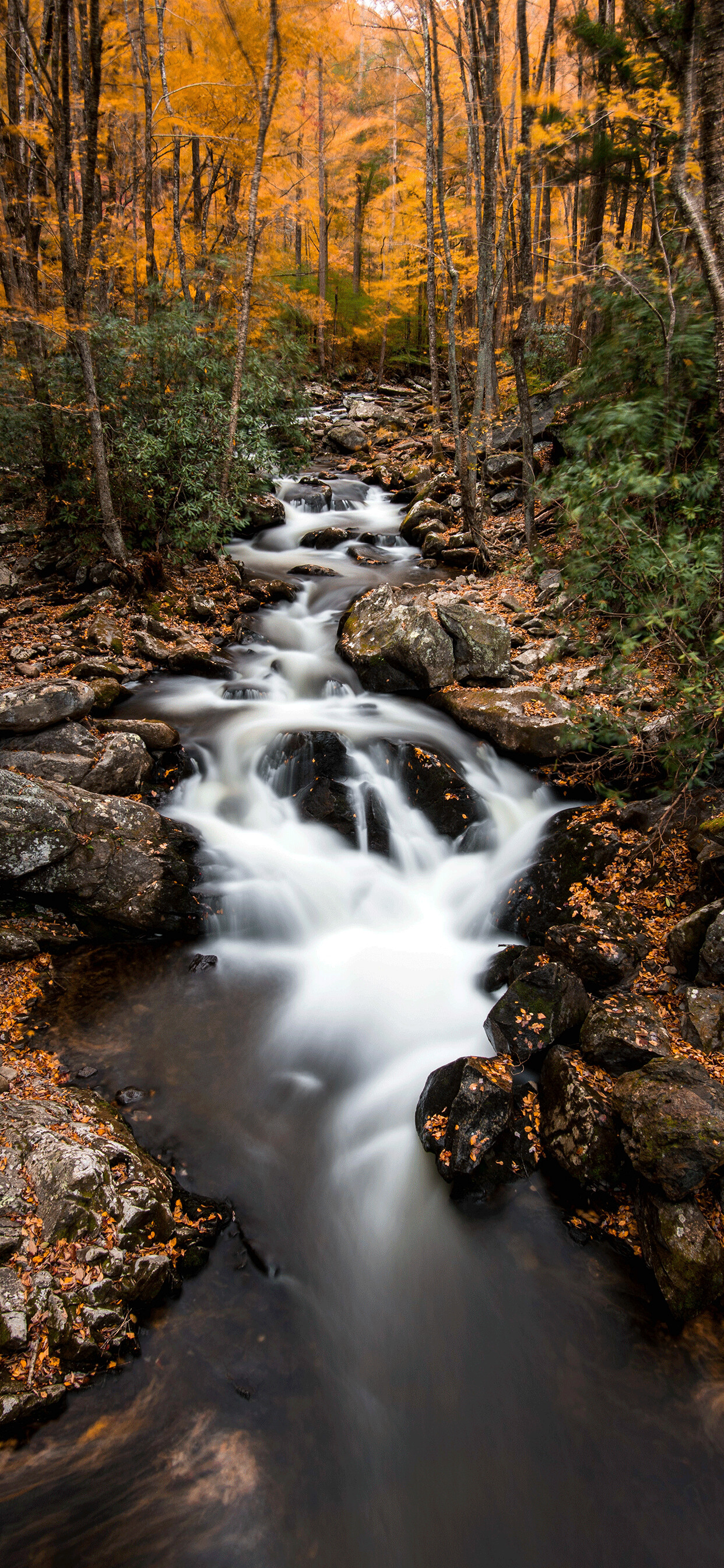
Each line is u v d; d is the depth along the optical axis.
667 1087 3.82
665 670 6.98
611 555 5.64
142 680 8.79
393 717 7.93
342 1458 2.99
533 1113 4.24
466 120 17.09
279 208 16.33
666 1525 2.81
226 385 11.93
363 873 6.59
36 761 6.33
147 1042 4.88
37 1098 4.19
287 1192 4.04
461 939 6.00
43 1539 2.62
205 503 10.77
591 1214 3.86
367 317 29.50
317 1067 4.85
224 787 7.18
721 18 3.74
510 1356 3.38
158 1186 3.81
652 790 6.37
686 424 6.49
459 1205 3.98
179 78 13.44
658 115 7.80
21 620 9.52
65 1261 3.26
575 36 8.95
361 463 18.86
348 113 22.75
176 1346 3.28
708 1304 3.40
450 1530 2.83
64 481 11.02
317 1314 3.51
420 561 12.38
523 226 8.83
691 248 7.21
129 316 14.38
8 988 5.13
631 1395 3.19
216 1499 2.81
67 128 8.88
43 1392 2.95
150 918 5.76
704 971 4.56
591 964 4.84
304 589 11.46
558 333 15.66
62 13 8.53
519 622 9.23
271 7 10.44
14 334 11.45
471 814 6.70
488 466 13.84
